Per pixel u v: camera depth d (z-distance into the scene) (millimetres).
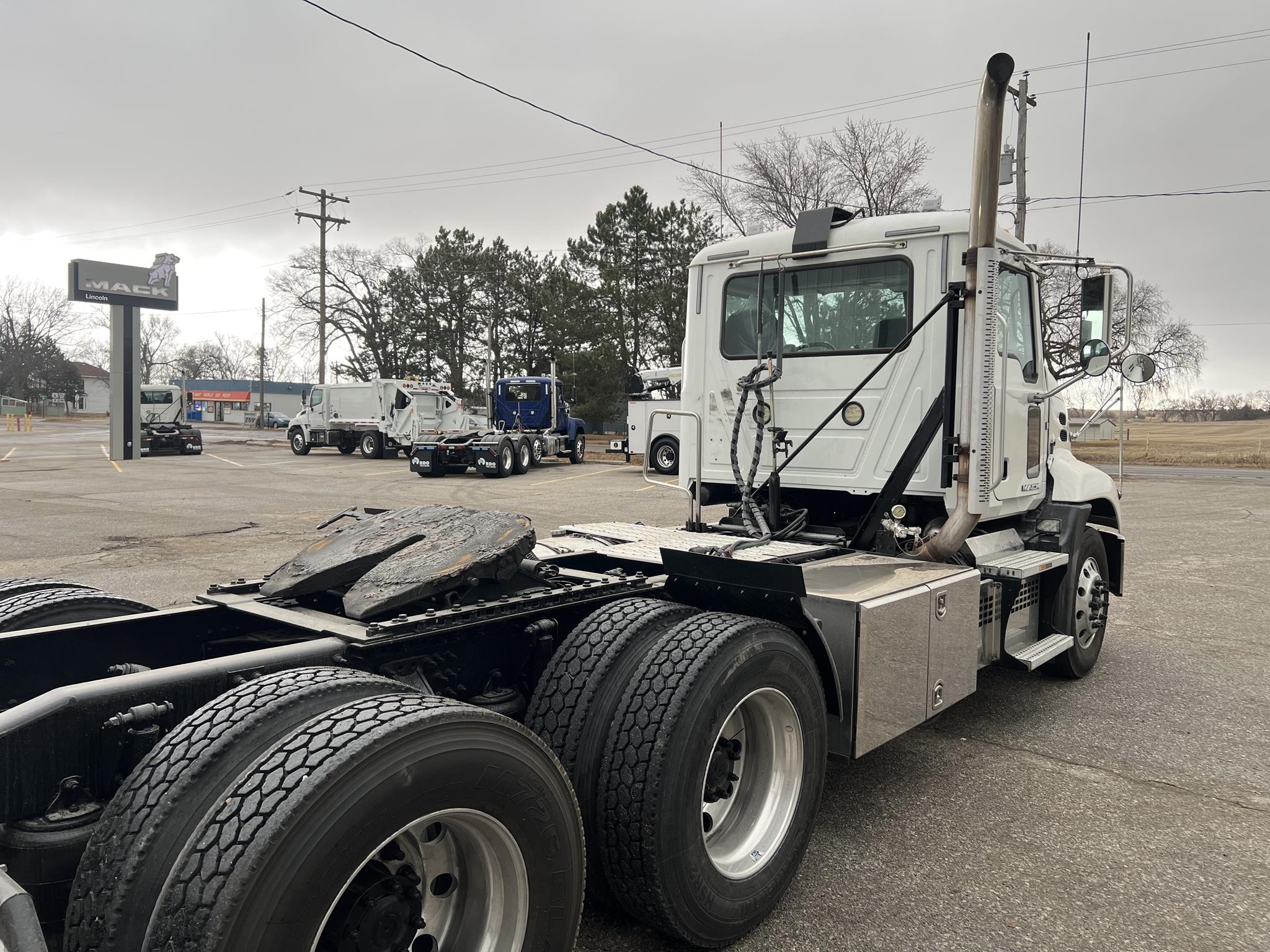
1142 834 3525
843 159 33188
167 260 29141
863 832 3531
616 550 4047
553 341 46094
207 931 1557
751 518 4754
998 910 2941
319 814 1658
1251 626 7301
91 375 108250
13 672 2650
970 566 4484
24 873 1893
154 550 10164
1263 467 31734
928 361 4465
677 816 2506
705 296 5246
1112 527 6141
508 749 2018
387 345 60062
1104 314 5055
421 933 2062
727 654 2684
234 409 86812
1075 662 5555
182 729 1876
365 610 2629
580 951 2695
